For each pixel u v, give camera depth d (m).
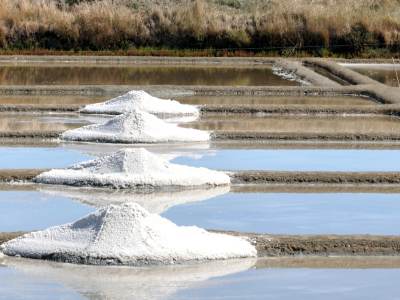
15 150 16.45
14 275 8.47
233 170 14.45
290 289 8.30
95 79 30.67
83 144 17.36
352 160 16.03
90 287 8.11
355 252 9.77
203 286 8.26
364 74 34.25
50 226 10.62
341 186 13.77
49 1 47.19
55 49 42.19
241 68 36.81
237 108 23.08
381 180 14.05
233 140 18.30
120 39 42.81
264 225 10.95
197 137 18.03
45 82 29.27
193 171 13.88
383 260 9.53
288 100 25.97
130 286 8.16
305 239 9.97
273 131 18.97
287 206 12.14
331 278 8.74
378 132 19.02
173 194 12.77
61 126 19.80
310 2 48.06
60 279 8.34
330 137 18.55
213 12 45.75
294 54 42.09
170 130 18.30
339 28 43.47
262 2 51.12
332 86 28.53
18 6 44.16
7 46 41.53
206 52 41.66
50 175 13.58
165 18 44.06
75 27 42.38
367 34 43.16
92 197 12.38
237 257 9.41
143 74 33.00
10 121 20.52
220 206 12.04
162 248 9.10
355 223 11.16
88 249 8.96
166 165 13.91
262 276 8.71
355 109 23.30
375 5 50.06
